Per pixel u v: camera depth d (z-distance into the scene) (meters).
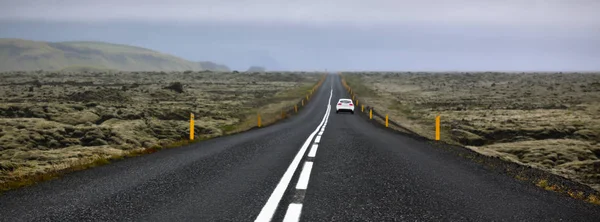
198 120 34.84
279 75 162.75
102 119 31.09
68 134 23.09
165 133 25.92
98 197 6.22
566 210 5.85
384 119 40.72
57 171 9.04
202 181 7.61
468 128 30.19
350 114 47.12
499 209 5.75
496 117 38.47
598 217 5.51
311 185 7.27
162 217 5.07
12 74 131.88
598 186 13.67
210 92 76.25
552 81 117.69
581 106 48.03
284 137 19.03
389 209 5.61
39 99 47.03
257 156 11.56
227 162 10.30
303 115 45.25
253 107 52.56
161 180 7.72
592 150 21.53
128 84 89.62
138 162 10.51
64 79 108.31
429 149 14.81
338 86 111.06
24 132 21.73
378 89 100.44
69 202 5.89
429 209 5.65
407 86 113.06
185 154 12.30
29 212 5.32
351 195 6.48
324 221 4.95
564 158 19.31
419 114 46.56
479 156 13.21
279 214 5.23
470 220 5.11
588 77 141.75
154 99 53.31
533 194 6.97
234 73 171.88
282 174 8.45
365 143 16.38
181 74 155.62
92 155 17.42
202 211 5.37
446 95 78.19
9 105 31.22
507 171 9.88
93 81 101.38
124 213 5.27
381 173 8.82
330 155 11.96
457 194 6.74
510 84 108.56
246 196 6.30
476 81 132.75
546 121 33.34
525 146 22.16
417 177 8.41
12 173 13.05
